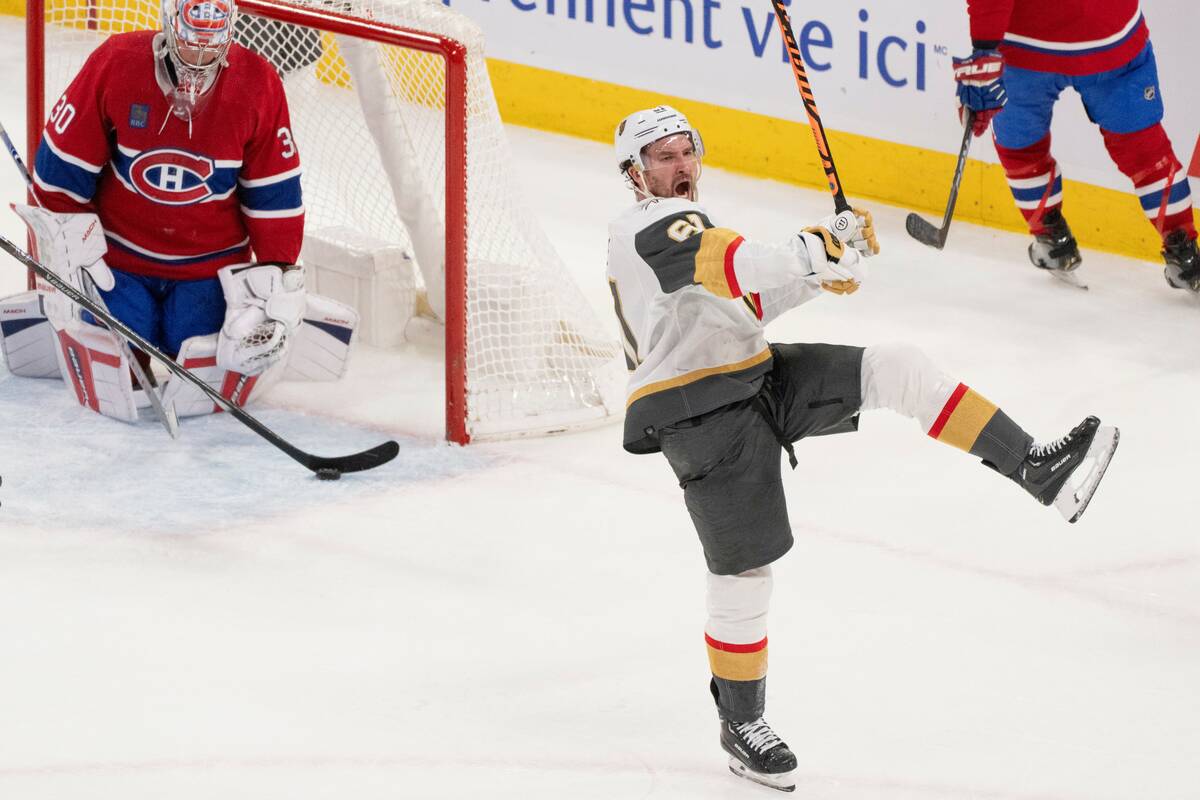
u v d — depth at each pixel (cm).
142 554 1520
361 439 1822
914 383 1127
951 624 1430
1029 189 2280
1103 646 1396
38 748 1190
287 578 1488
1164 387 1998
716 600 1162
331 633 1390
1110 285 2355
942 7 2473
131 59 1712
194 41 1641
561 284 1958
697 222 1077
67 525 1570
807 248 1027
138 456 1745
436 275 2109
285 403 1917
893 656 1373
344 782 1163
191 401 1842
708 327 1132
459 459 1777
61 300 1780
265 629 1391
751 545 1139
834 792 1176
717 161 2791
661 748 1230
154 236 1811
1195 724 1268
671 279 1077
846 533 1612
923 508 1670
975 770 1203
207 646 1356
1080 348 2122
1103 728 1262
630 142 1153
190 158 1753
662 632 1407
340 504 1653
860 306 2256
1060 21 2141
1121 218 2450
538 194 2638
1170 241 2258
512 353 1872
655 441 1164
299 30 2088
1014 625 1431
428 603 1451
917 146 2584
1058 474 1126
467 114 1766
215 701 1268
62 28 2042
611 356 1948
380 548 1558
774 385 1155
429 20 1905
